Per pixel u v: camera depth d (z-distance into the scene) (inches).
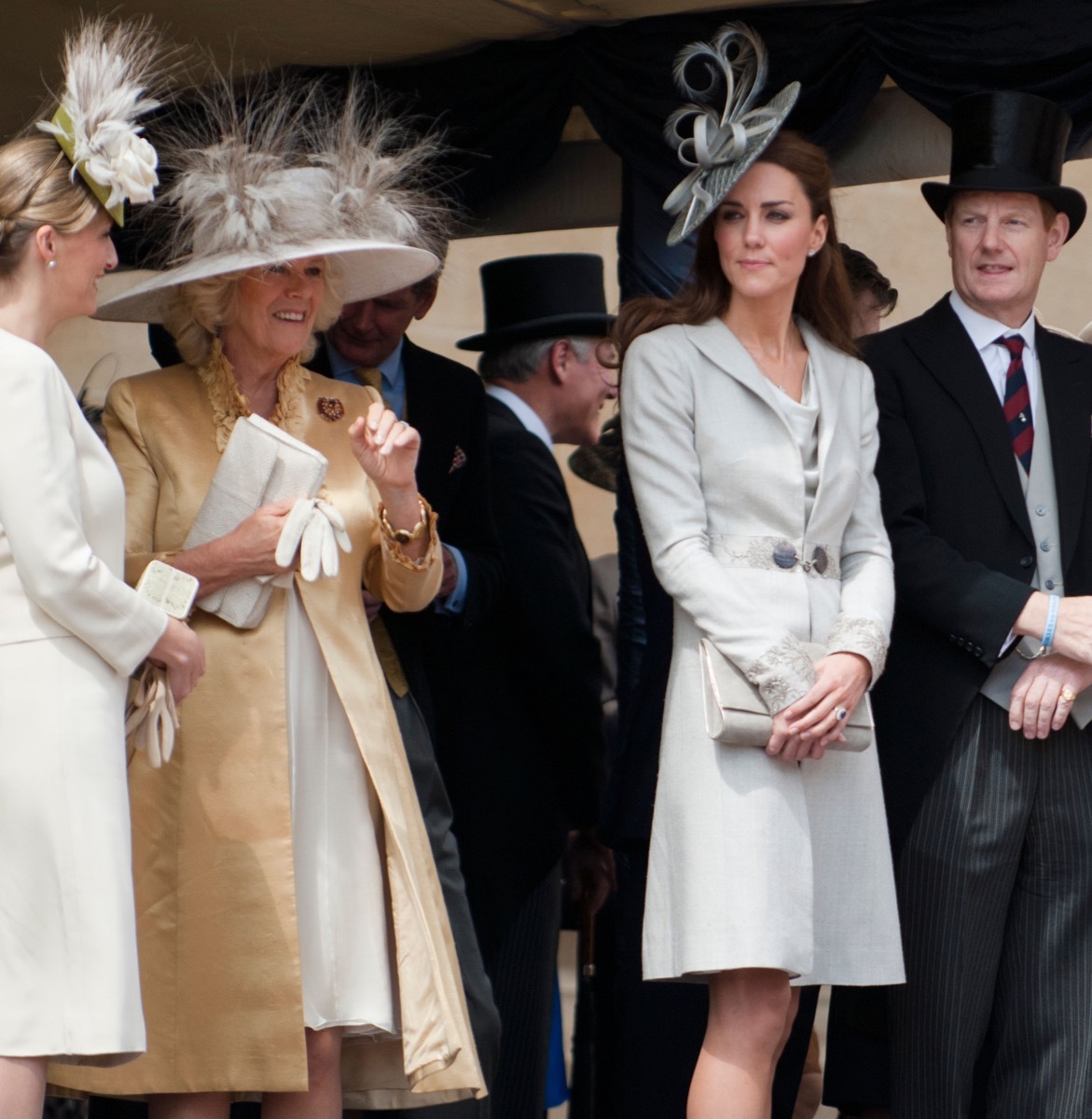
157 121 689.0
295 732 572.1
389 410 586.9
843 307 658.8
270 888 554.3
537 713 757.9
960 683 663.8
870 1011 737.6
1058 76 722.8
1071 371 692.7
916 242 1275.8
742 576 611.8
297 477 565.9
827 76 753.6
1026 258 683.4
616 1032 797.9
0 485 492.7
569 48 800.3
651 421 625.0
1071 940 668.1
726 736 585.3
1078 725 666.8
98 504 515.5
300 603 580.1
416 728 652.7
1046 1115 665.0
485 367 935.7
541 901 741.3
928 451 681.0
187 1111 559.5
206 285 580.4
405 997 564.1
